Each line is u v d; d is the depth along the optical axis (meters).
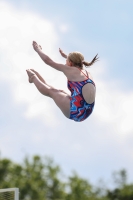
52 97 21.38
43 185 99.19
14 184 96.50
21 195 95.94
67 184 101.00
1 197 32.09
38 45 21.86
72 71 21.02
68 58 21.50
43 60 21.39
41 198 96.38
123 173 103.94
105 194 103.12
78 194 99.38
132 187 105.00
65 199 99.69
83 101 20.73
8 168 99.69
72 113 20.80
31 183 96.88
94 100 21.17
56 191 99.44
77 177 101.31
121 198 102.62
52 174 100.31
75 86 20.83
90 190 102.12
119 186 103.69
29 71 22.16
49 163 101.88
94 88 21.08
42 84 21.64
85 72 21.27
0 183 96.50
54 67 21.33
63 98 21.08
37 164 101.56
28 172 100.12
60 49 22.88
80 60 21.33
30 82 22.12
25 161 101.69
